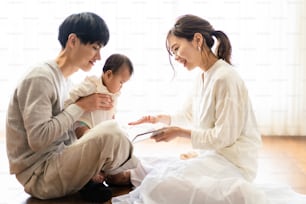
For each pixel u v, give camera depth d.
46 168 1.94
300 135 3.31
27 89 1.85
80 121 2.10
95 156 1.88
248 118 1.96
